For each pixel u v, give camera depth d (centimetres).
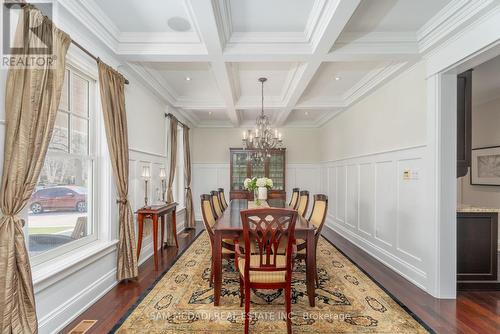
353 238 479
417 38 271
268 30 265
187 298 255
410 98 316
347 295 262
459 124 281
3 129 160
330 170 624
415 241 301
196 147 715
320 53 276
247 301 198
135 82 347
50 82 179
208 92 465
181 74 382
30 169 166
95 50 251
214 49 266
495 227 281
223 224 264
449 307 243
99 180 273
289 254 201
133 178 342
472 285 279
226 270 329
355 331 204
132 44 275
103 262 264
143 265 346
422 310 237
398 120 341
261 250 203
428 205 277
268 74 382
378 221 388
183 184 596
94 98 269
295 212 195
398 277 315
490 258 281
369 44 275
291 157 719
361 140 452
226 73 331
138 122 357
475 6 205
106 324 212
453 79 266
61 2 192
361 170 452
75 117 242
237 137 715
